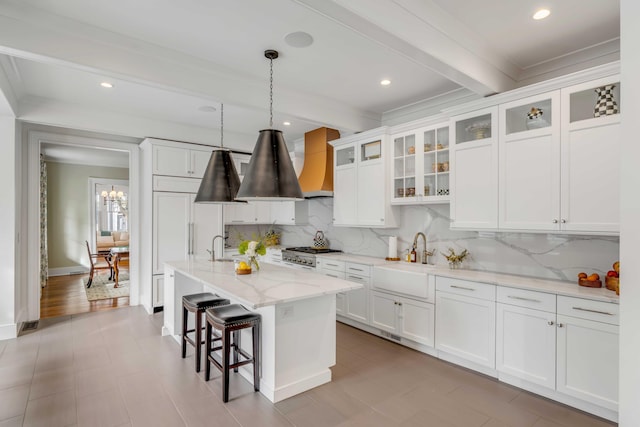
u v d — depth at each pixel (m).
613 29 2.51
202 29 2.52
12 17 2.26
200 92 3.08
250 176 2.75
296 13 2.32
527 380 2.66
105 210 8.58
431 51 2.33
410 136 3.97
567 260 2.90
